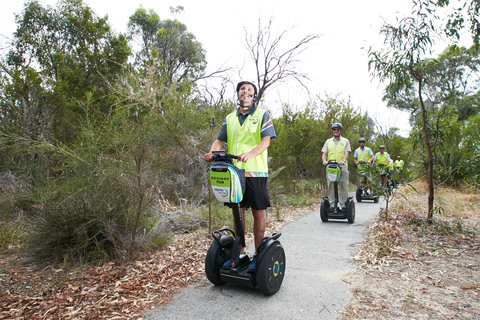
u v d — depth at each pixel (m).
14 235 4.26
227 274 2.79
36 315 2.42
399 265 3.50
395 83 5.18
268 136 2.87
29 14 14.74
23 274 3.29
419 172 11.82
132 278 3.15
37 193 4.06
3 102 6.70
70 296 2.75
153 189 3.97
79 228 3.47
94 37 9.20
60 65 9.23
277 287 2.81
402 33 4.86
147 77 4.15
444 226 4.82
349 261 3.69
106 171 3.21
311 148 11.20
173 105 4.73
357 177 14.09
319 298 2.69
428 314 2.36
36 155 5.27
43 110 6.47
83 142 3.47
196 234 4.89
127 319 2.37
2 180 5.28
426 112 5.83
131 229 3.67
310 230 5.44
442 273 3.21
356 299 2.66
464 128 8.15
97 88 8.41
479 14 4.59
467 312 2.38
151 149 3.69
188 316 2.40
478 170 4.89
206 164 5.02
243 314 2.42
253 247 4.25
